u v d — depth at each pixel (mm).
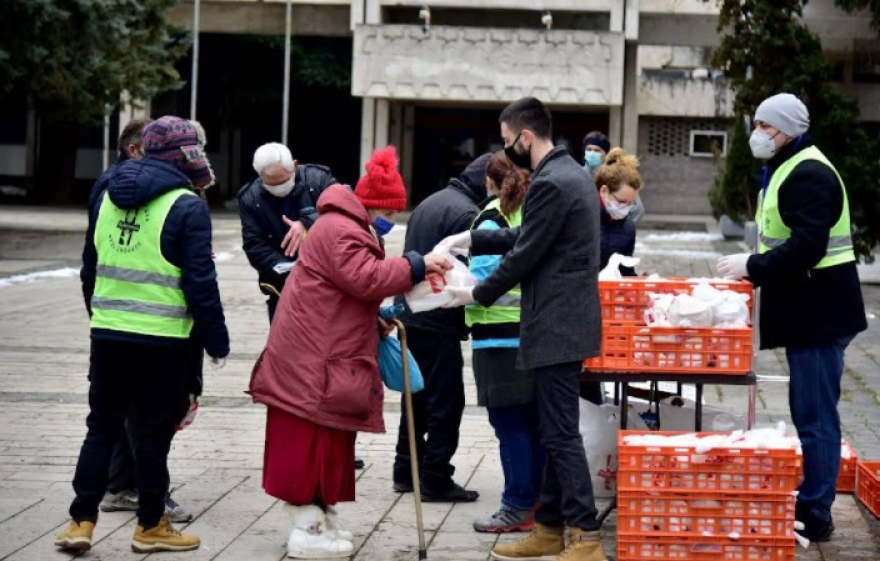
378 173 6293
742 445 5855
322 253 6086
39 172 43969
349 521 6930
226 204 43062
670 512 5879
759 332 6719
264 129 47969
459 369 7301
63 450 8352
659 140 44156
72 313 15500
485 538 6637
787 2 20641
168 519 6555
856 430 9414
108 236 6242
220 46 45188
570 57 37625
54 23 24719
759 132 6527
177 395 6285
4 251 24578
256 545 6434
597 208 6004
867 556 6363
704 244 29828
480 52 37875
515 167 6652
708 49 43344
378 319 6410
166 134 6254
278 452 6160
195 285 6148
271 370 6168
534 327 5918
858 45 21641
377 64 38156
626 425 6414
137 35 29453
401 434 7500
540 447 6719
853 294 6562
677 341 6211
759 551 5863
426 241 7293
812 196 6340
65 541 6152
